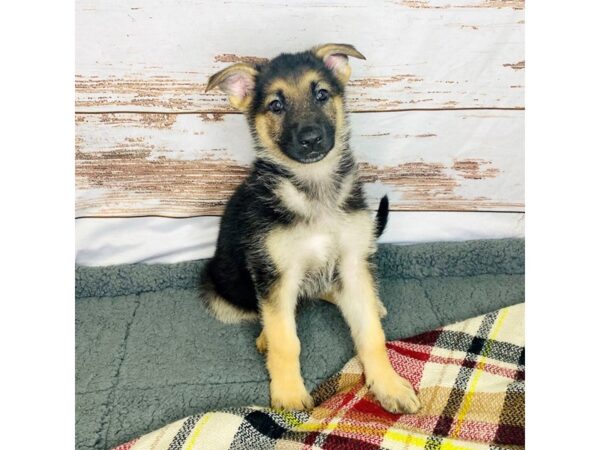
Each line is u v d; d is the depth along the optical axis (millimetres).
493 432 460
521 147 673
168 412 522
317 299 664
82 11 594
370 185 698
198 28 610
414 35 622
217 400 536
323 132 509
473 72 638
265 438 469
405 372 539
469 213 714
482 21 614
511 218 714
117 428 506
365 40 623
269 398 539
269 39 619
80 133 647
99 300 673
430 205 711
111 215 690
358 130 667
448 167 689
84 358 581
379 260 694
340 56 561
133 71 625
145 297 679
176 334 617
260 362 577
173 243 709
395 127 666
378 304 586
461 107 655
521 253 688
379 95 648
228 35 614
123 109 641
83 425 504
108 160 665
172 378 556
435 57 632
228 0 600
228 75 536
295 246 540
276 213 543
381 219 649
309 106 523
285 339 529
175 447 457
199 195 691
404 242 725
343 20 613
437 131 669
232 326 631
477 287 670
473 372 525
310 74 530
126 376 559
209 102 644
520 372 519
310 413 504
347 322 587
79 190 670
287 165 547
